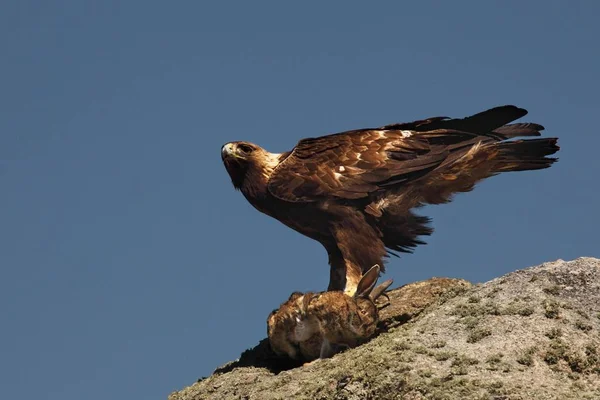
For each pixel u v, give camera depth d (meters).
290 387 13.54
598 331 13.28
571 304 13.87
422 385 11.98
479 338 13.12
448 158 17.19
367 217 17.02
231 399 14.29
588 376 12.50
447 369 12.40
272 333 15.01
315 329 14.70
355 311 14.58
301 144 17.27
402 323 15.33
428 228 17.48
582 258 14.70
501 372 12.28
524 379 12.09
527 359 12.55
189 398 14.95
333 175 16.95
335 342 14.68
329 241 17.33
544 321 13.36
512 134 17.69
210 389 14.83
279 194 16.97
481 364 12.46
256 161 17.31
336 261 17.41
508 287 14.35
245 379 14.67
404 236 17.52
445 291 15.67
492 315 13.60
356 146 17.23
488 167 17.47
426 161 17.14
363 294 15.11
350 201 16.98
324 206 16.89
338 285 17.27
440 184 17.42
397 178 17.08
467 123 17.77
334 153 17.17
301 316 14.74
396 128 17.61
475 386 11.81
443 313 14.09
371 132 17.42
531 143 17.42
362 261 16.81
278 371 15.20
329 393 12.70
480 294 14.40
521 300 13.91
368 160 17.08
